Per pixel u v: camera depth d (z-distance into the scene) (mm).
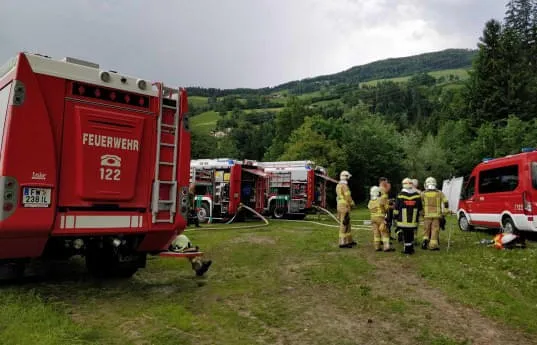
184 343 4754
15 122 5504
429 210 11219
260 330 5234
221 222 21672
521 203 12492
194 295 6672
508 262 9055
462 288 7289
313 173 24141
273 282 7586
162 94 6906
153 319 5473
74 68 6051
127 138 6516
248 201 22984
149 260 9219
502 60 52531
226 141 65062
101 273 7559
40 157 5668
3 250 5648
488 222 14383
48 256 6562
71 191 5977
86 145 6113
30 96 5629
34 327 4863
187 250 7281
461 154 43562
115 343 4656
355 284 7527
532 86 52500
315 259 9781
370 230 16312
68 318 5293
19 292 6332
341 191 11648
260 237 13852
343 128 48406
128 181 6508
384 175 47750
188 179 7176
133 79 6609
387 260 9688
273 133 79250
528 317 5875
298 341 4910
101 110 6293
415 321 5676
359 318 5758
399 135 57781
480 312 6074
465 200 15875
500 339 5113
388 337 5102
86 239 6492
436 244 11195
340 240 11562
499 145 40375
